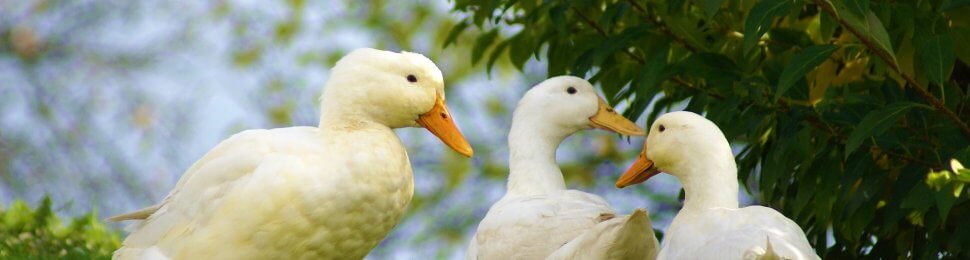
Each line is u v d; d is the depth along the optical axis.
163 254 9.03
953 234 10.36
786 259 7.62
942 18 10.07
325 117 9.55
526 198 10.69
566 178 18.94
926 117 10.24
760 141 11.58
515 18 12.72
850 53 10.42
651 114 12.15
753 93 10.45
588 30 12.05
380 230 9.48
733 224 8.22
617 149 19.02
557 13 11.23
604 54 10.98
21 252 12.23
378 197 9.27
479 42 13.09
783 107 10.65
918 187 9.81
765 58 11.31
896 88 10.10
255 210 8.92
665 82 11.78
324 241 9.19
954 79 11.28
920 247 11.23
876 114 9.40
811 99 11.27
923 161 10.30
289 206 8.96
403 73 9.63
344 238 9.27
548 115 12.02
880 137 10.16
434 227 19.11
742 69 10.98
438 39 20.00
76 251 12.30
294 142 9.17
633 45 11.65
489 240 10.30
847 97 10.05
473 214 19.28
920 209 10.30
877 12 9.91
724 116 10.53
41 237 12.91
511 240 10.15
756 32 9.30
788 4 9.29
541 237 10.05
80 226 13.29
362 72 9.57
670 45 11.32
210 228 8.97
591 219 10.05
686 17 11.16
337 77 9.61
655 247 9.19
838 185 10.77
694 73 10.80
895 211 10.28
